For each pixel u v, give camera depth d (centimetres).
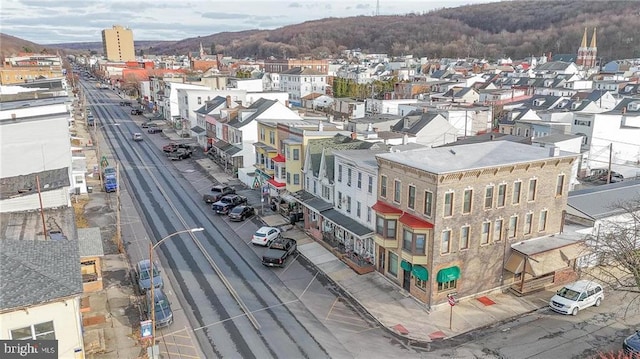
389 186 3644
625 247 3042
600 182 6712
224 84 12912
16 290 2097
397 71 18600
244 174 6538
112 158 7981
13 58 18462
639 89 12019
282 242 4203
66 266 2345
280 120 6550
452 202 3241
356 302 3428
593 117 7144
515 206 3566
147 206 5566
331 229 4547
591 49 18562
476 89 12350
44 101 6881
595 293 3356
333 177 4522
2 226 3588
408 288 3528
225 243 4494
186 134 10169
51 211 3981
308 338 2973
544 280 3631
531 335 3008
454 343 2925
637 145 7431
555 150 3725
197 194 6081
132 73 18525
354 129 7056
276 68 19650
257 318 3200
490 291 3566
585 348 2858
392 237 3609
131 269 3900
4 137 4709
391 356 2791
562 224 3884
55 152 4956
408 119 7419
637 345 2681
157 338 2950
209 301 3419
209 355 2788
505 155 3794
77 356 2231
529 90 12900
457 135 7419
